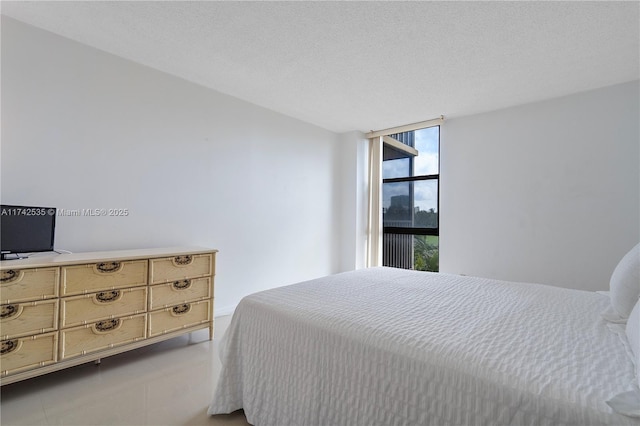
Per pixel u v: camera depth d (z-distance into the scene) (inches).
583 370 35.9
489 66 102.5
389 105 139.4
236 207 134.8
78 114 94.2
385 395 43.4
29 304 70.5
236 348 64.7
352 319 52.1
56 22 84.8
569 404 30.6
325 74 111.2
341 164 187.2
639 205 110.3
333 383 49.1
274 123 149.9
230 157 132.6
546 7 73.5
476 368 37.2
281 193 153.3
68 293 75.9
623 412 28.5
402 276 89.6
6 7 78.7
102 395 71.1
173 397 70.7
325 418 49.3
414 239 171.2
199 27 85.5
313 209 169.5
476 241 144.9
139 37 91.2
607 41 87.0
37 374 71.6
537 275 129.6
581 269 120.4
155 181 110.7
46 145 88.7
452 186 152.6
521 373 35.4
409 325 49.3
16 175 84.0
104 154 99.3
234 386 63.8
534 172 130.9
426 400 39.8
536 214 130.2
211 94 126.2
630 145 111.8
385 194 184.9
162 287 93.0
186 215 118.8
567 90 120.0
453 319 52.4
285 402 55.1
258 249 143.3
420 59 99.0
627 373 35.2
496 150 140.5
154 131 110.5
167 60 104.4
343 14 78.2
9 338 68.0
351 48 93.7
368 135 183.8
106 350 82.0
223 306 130.2
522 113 134.2
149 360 89.3
